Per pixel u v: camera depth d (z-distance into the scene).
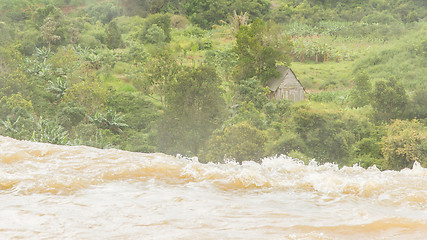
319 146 35.81
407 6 139.25
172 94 42.19
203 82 42.41
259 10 130.50
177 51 84.00
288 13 131.00
